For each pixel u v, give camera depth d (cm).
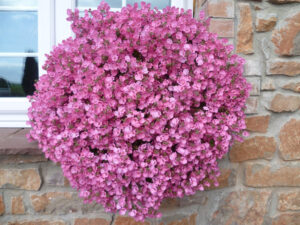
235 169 147
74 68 108
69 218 139
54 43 164
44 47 162
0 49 172
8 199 135
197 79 105
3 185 133
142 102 99
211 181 143
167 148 102
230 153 145
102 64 109
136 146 103
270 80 143
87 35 119
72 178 105
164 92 104
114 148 97
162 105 99
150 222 141
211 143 111
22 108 162
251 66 142
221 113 110
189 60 109
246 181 147
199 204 145
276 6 142
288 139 147
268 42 142
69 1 163
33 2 171
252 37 142
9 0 170
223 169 145
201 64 108
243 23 140
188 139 103
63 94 107
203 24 120
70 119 101
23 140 135
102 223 140
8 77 173
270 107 144
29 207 136
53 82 106
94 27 119
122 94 101
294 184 149
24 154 127
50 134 104
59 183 136
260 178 148
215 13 137
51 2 160
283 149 147
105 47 105
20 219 137
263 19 141
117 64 103
